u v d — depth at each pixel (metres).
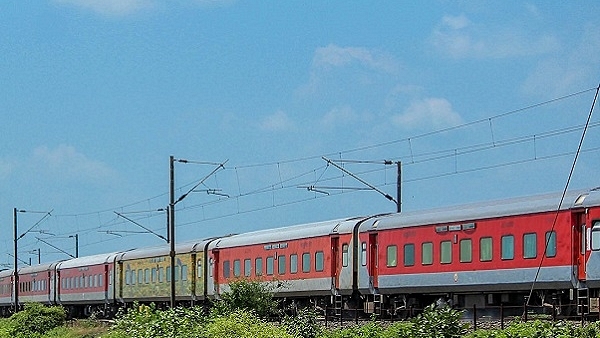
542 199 37.97
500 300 41.03
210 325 32.06
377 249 46.06
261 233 55.78
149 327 33.75
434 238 42.53
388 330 32.25
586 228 35.78
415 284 43.44
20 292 92.75
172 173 54.31
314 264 49.88
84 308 80.44
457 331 29.36
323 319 46.22
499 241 39.34
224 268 58.03
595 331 26.56
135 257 69.25
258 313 45.59
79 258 81.50
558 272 36.75
